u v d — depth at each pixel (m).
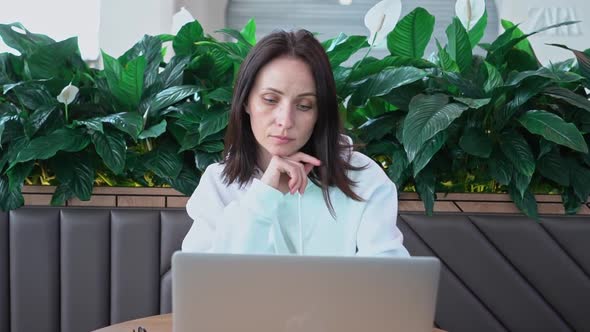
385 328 0.96
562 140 1.96
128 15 6.26
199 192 1.54
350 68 2.22
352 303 0.95
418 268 0.94
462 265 2.13
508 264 2.13
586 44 6.53
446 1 6.81
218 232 1.38
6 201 2.09
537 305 2.14
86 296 2.11
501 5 6.65
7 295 2.11
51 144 2.03
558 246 2.12
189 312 0.95
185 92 2.12
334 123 1.43
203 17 6.59
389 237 1.50
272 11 6.82
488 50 2.27
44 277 2.10
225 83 2.31
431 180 2.10
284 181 1.49
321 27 6.84
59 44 2.20
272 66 1.36
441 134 2.04
